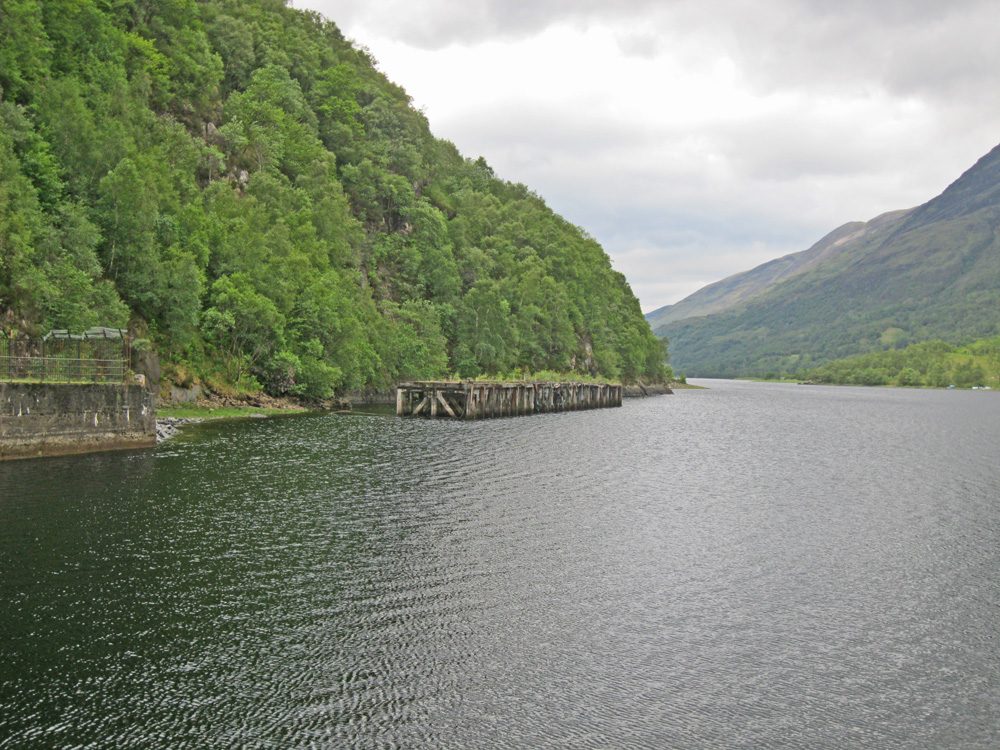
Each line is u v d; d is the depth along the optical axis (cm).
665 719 1484
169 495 3189
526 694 1562
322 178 11606
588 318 18950
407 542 2656
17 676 1543
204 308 7750
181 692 1506
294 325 8638
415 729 1405
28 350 4978
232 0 14125
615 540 2827
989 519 3431
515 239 18512
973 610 2177
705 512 3428
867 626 2034
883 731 1477
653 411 12200
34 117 6462
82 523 2675
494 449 5391
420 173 16000
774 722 1493
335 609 1981
